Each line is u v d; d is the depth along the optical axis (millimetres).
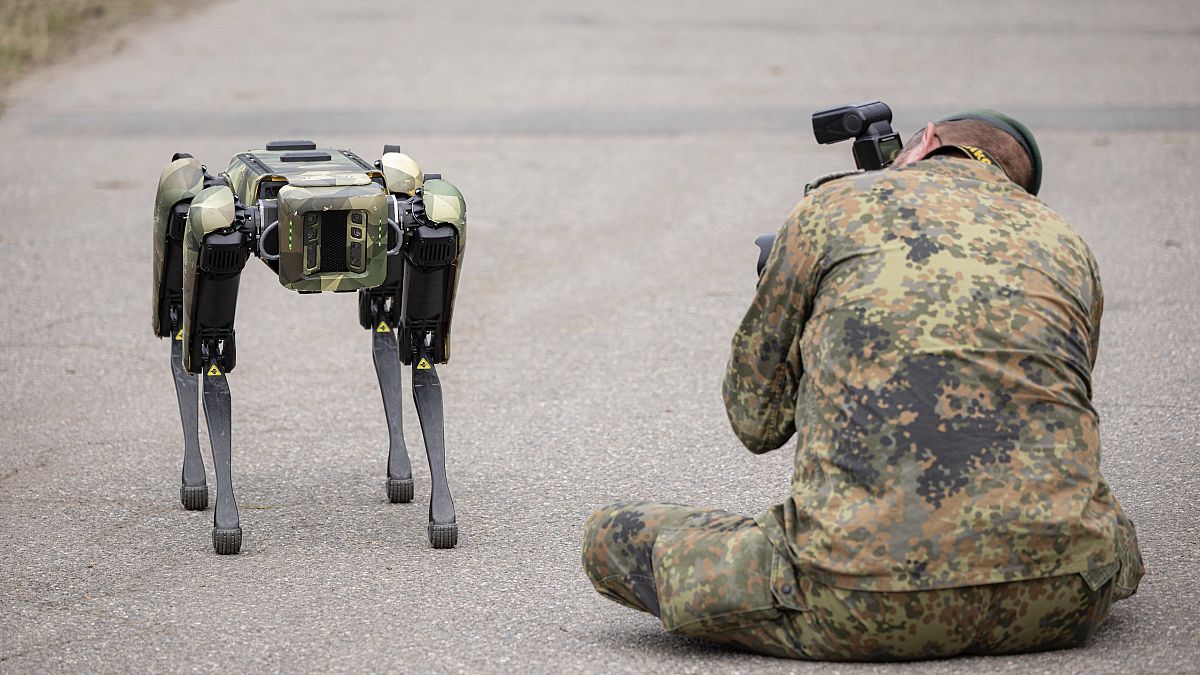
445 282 7828
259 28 34844
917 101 25047
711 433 10156
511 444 9961
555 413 10648
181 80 27312
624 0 40969
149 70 28500
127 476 9312
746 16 37719
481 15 37438
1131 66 29438
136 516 8555
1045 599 5703
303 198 7117
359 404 10922
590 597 7238
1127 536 6020
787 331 6148
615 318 13336
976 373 5656
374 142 21312
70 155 20875
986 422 5621
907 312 5719
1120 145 21406
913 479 5594
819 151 21188
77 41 32094
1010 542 5574
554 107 24688
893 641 5738
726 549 5992
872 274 5816
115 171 19859
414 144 21328
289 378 11594
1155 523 8227
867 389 5691
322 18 36719
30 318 13367
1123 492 8789
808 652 5879
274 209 7301
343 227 7254
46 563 7789
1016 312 5742
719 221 17219
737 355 6363
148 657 6535
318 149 8211
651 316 13391
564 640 6652
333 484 9148
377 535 8219
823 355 5828
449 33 34031
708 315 13414
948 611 5633
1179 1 42000
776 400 6367
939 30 35250
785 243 6117
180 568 7699
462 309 13680
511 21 36281
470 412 10703
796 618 5859
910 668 5969
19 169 20031
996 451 5605
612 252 15852
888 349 5695
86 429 10320
